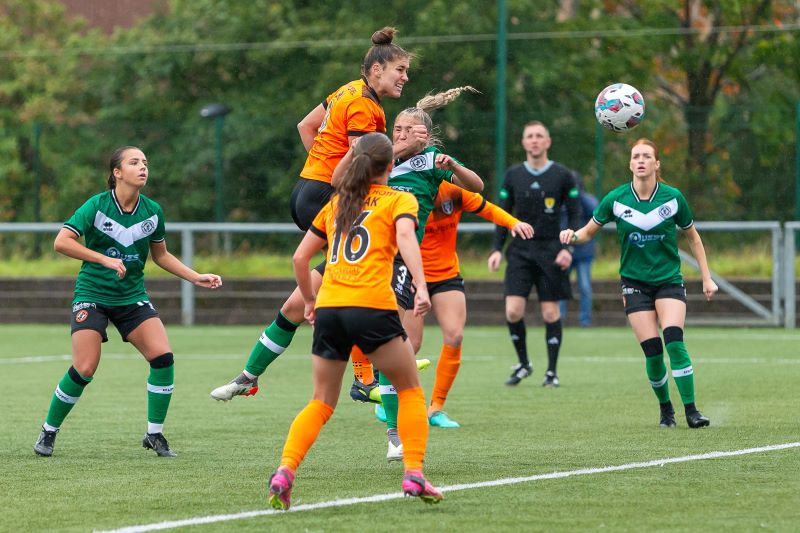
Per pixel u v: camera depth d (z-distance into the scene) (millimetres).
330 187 24469
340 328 18219
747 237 71750
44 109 101625
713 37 93562
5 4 108188
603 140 75500
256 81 98562
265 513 18219
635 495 19391
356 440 26391
